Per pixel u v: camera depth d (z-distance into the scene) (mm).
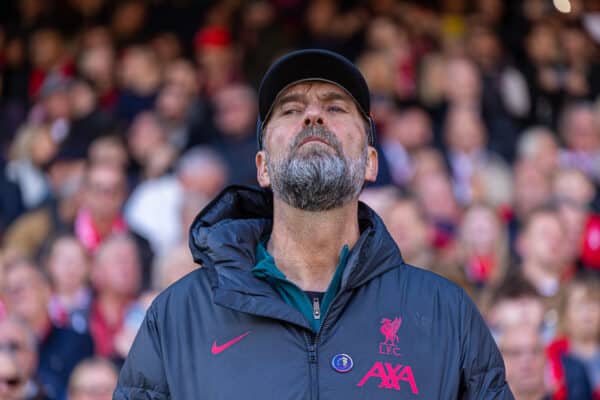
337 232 7727
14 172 21969
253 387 7074
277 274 7547
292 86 7980
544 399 16484
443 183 21031
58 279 18078
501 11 28047
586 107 25984
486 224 19562
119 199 20375
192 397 7176
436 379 7191
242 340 7277
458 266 19141
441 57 25922
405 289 7637
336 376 7094
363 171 7777
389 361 7180
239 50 25719
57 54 25984
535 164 23312
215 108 22609
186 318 7539
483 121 24578
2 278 17750
